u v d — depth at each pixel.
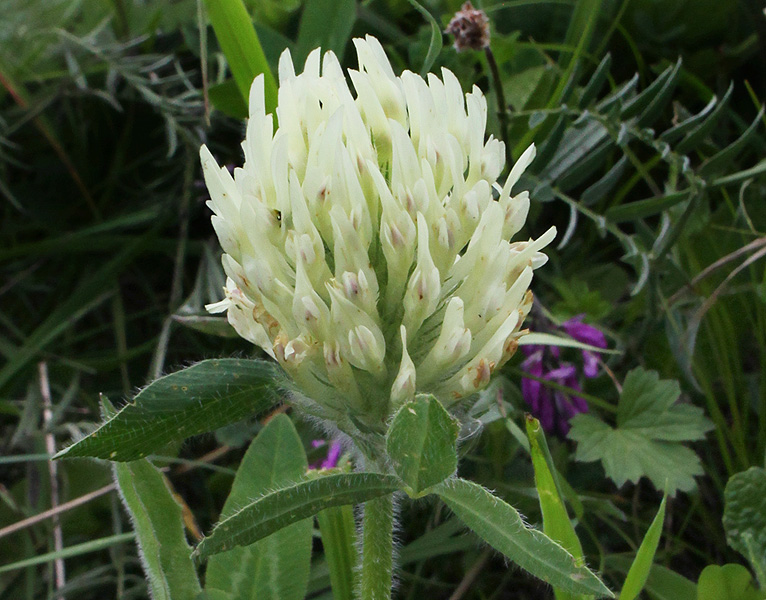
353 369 0.21
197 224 0.41
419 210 0.21
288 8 0.37
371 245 0.21
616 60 0.39
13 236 0.42
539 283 0.35
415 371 0.21
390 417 0.21
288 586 0.24
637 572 0.23
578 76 0.30
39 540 0.31
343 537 0.24
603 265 0.36
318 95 0.21
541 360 0.30
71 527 0.31
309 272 0.21
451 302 0.21
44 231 0.43
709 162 0.29
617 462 0.27
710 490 0.30
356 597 0.24
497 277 0.21
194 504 0.32
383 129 0.21
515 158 0.30
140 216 0.39
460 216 0.21
